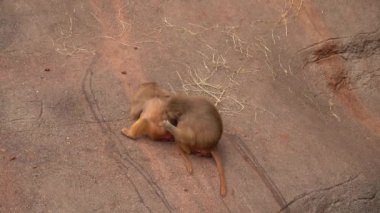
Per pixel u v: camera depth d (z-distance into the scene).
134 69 10.03
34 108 8.81
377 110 11.55
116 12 11.21
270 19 11.90
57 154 8.11
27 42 10.17
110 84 9.56
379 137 10.60
